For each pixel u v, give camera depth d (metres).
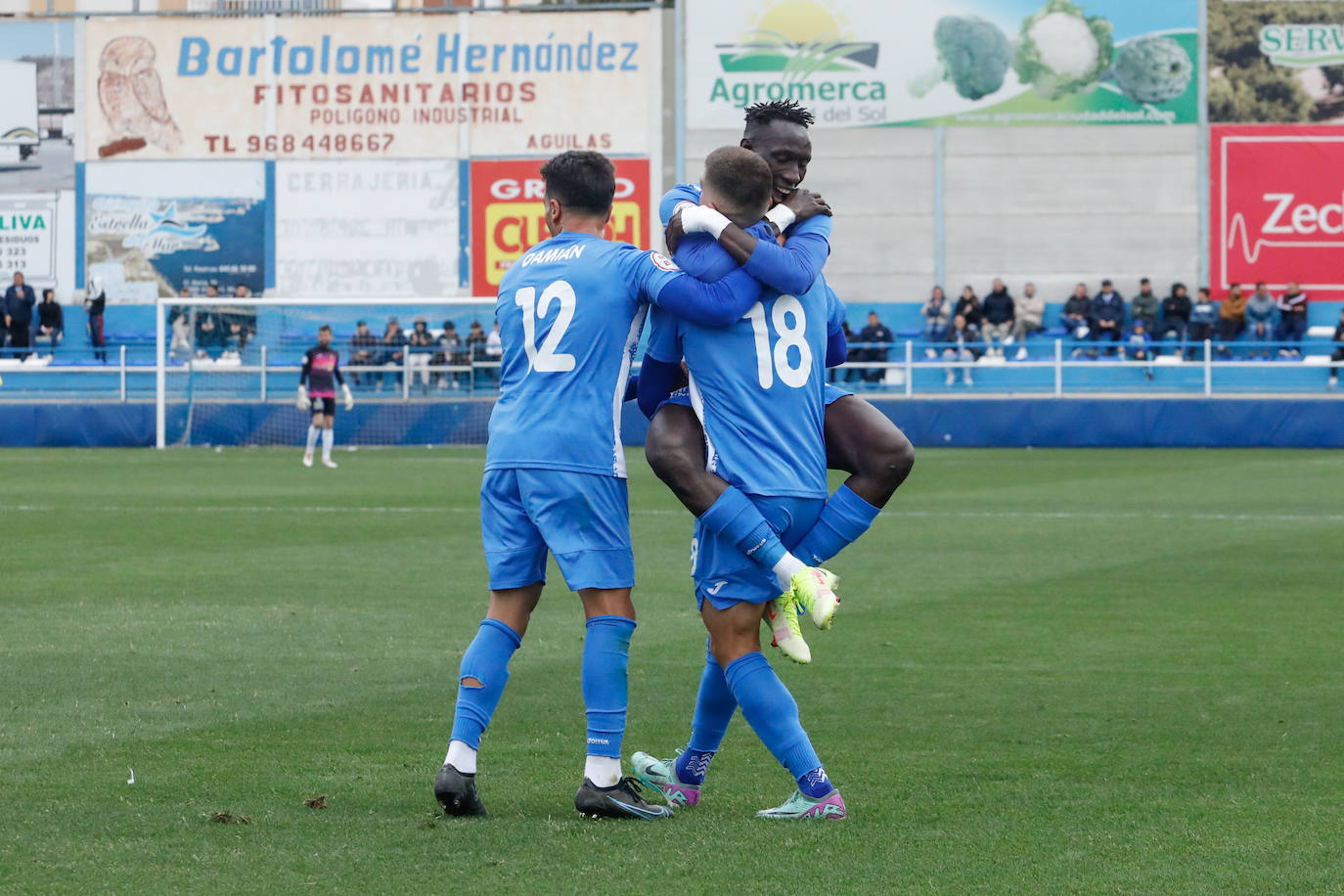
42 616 22.95
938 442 73.38
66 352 87.31
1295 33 84.31
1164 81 84.88
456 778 11.77
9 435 75.62
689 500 11.84
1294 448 71.12
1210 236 85.25
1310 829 11.49
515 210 89.31
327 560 30.30
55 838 11.12
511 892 9.72
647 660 19.59
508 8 88.69
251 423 77.12
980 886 9.89
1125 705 16.66
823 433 12.41
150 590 25.86
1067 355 81.88
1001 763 13.90
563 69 88.69
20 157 90.00
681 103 86.75
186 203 89.75
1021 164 85.94
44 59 89.75
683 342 12.12
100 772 13.42
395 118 89.25
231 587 26.30
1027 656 19.81
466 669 12.12
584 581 11.97
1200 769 13.64
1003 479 52.25
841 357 13.65
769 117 12.48
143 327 90.00
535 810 12.16
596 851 10.80
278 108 89.50
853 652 20.12
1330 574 28.02
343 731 15.30
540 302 12.23
